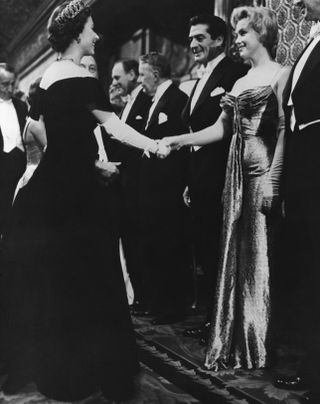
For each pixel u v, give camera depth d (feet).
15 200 8.64
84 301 8.05
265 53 9.11
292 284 10.39
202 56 10.65
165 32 22.57
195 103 10.77
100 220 8.28
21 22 35.35
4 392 8.61
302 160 7.32
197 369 8.84
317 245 7.28
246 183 9.06
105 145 13.50
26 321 8.23
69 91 8.03
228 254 9.01
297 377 7.87
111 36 24.85
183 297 12.59
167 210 12.42
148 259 12.55
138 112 13.80
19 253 8.32
